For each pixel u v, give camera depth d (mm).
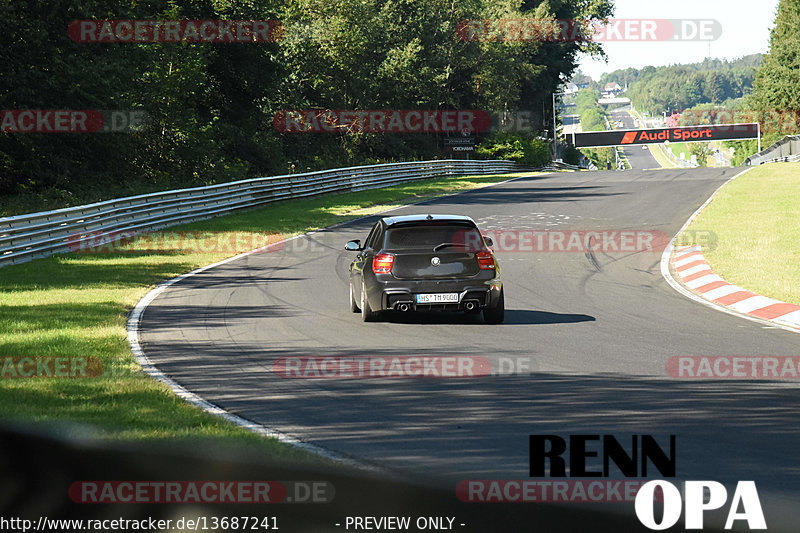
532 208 72062
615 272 39219
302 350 23031
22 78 72125
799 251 41250
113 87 78750
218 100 118938
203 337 25016
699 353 22125
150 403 16734
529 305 31062
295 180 80938
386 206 77000
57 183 77500
